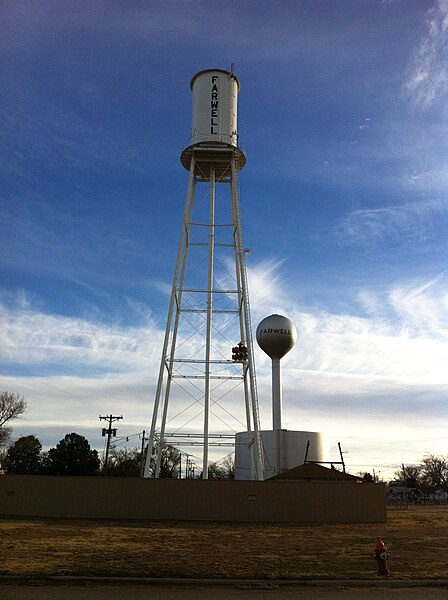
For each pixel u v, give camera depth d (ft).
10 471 270.67
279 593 44.68
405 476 449.06
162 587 46.93
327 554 65.92
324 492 118.42
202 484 117.70
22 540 75.51
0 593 43.11
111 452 329.93
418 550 70.95
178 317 133.69
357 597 43.21
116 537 81.61
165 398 129.39
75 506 116.26
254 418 128.36
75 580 48.52
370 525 111.86
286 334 197.06
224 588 46.73
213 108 139.95
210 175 143.74
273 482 118.42
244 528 101.04
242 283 134.82
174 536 84.58
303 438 195.31
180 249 134.31
